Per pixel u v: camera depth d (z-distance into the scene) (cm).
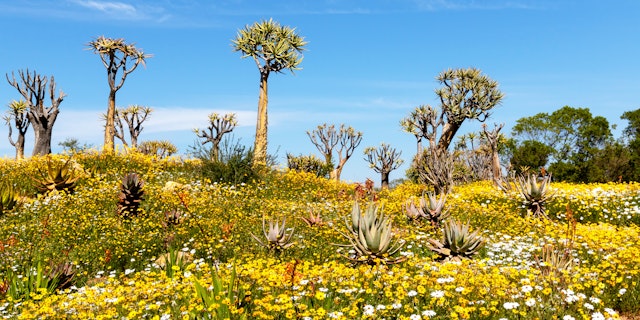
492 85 3008
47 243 1084
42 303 666
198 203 1492
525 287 627
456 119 2980
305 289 663
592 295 690
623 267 775
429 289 661
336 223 1308
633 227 1423
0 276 855
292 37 2989
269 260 842
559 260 835
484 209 1592
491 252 1012
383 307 586
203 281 640
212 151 2103
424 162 2350
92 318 594
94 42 3334
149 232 1180
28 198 1600
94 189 1648
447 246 935
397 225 1323
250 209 1570
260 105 2919
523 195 1536
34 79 3306
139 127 4228
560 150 5256
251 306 600
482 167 3609
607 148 4906
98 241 1098
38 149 3322
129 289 684
